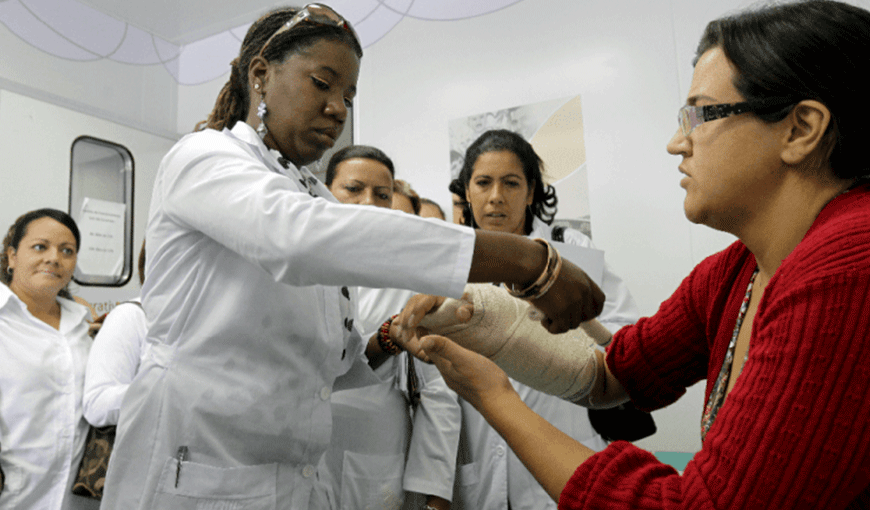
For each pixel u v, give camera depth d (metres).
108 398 1.56
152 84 2.78
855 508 0.44
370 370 1.21
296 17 0.91
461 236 0.65
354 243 0.64
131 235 2.81
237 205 0.70
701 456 0.47
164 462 0.85
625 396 0.86
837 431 0.40
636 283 2.17
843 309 0.41
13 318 1.86
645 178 2.18
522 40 2.40
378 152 1.79
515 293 0.69
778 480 0.41
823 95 0.49
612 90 2.24
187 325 0.90
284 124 0.95
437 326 0.76
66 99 2.52
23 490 1.68
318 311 0.96
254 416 0.88
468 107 2.49
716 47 0.56
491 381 0.64
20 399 1.74
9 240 2.01
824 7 0.50
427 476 1.43
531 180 1.72
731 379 0.63
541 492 1.45
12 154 2.36
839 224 0.46
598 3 2.28
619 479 0.50
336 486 1.38
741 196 0.55
